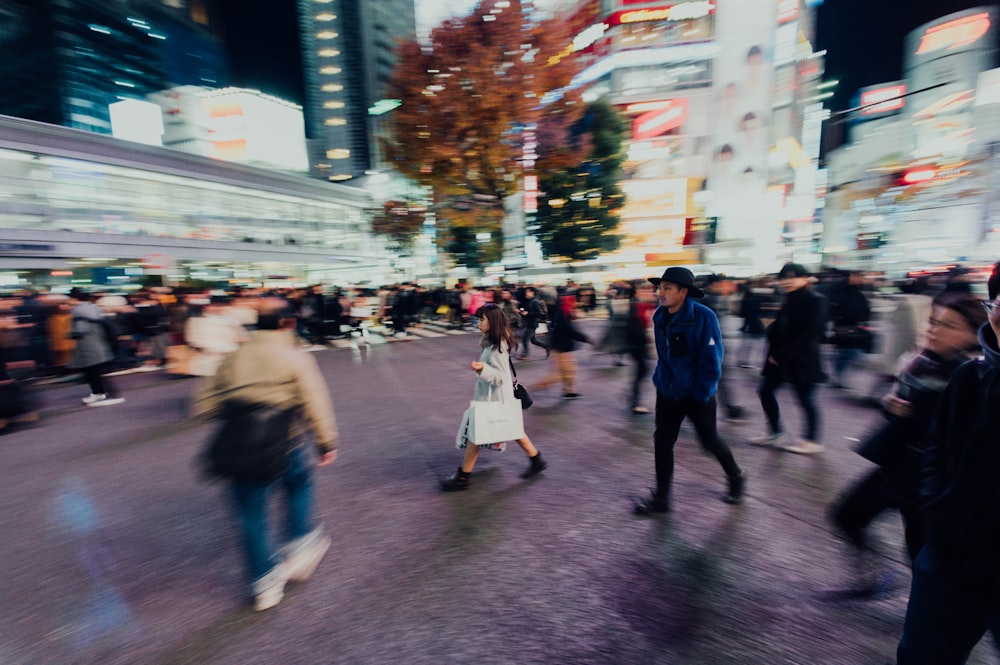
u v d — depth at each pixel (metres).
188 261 35.09
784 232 48.09
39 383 10.19
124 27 80.00
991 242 24.47
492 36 14.27
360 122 115.94
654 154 48.06
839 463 4.31
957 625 1.34
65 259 27.03
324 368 10.84
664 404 3.36
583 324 18.61
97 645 2.30
